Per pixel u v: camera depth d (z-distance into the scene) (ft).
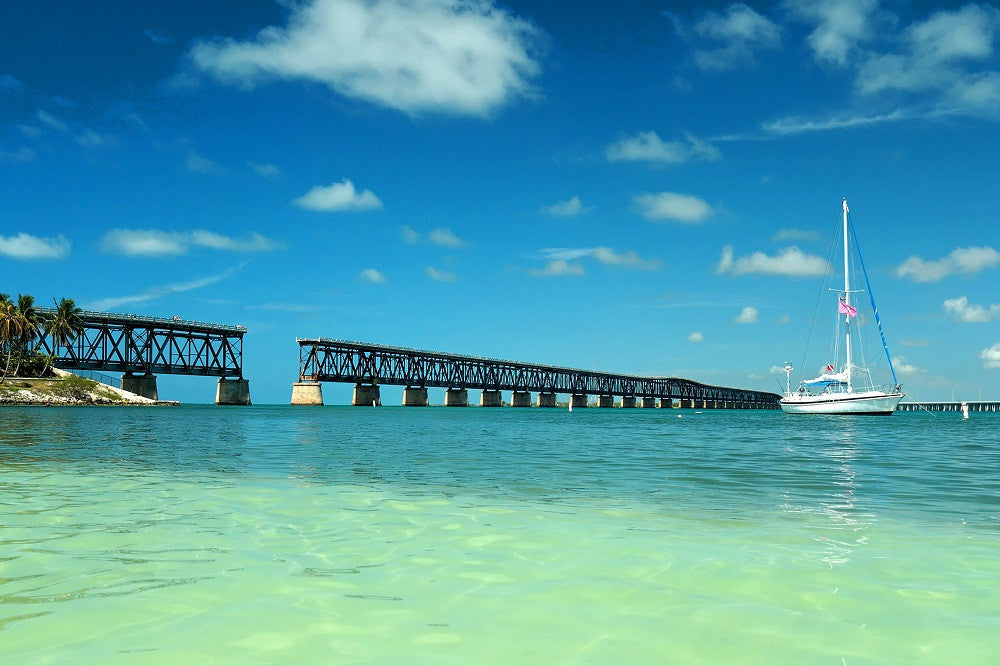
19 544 30.09
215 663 17.17
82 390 371.97
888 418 343.46
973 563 27.71
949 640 19.22
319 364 591.78
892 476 61.82
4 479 53.57
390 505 42.04
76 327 399.85
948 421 328.08
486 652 18.15
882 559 28.37
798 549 30.19
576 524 36.01
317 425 180.75
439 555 28.84
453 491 48.78
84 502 42.01
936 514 39.86
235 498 44.21
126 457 73.56
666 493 48.49
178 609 21.42
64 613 20.90
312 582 24.54
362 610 21.53
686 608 21.93
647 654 18.12
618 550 29.94
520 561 27.89
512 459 77.36
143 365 453.17
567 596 23.16
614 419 319.47
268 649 18.17
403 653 18.03
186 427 152.05
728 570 26.53
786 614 21.40
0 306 352.28
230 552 29.01
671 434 155.84
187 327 482.28
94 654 17.70
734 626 20.30
